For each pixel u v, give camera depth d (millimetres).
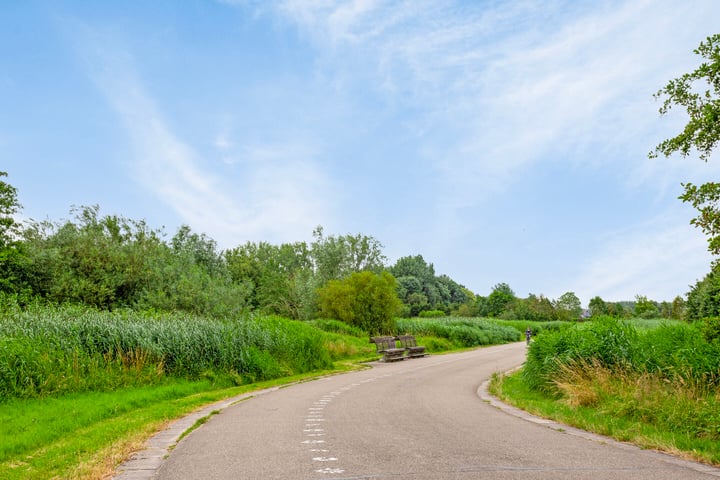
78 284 34125
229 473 6043
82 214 40031
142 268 37875
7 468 6410
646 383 10984
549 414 10875
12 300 24359
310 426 9414
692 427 8695
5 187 34844
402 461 6543
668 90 8609
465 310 95750
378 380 19156
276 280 61531
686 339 13414
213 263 52188
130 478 5859
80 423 9617
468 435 8492
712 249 7715
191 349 17812
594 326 15383
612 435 8562
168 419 10414
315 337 25172
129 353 16172
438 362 28391
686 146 8328
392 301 44219
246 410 11836
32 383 12703
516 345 47500
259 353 20188
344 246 70000
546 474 5867
